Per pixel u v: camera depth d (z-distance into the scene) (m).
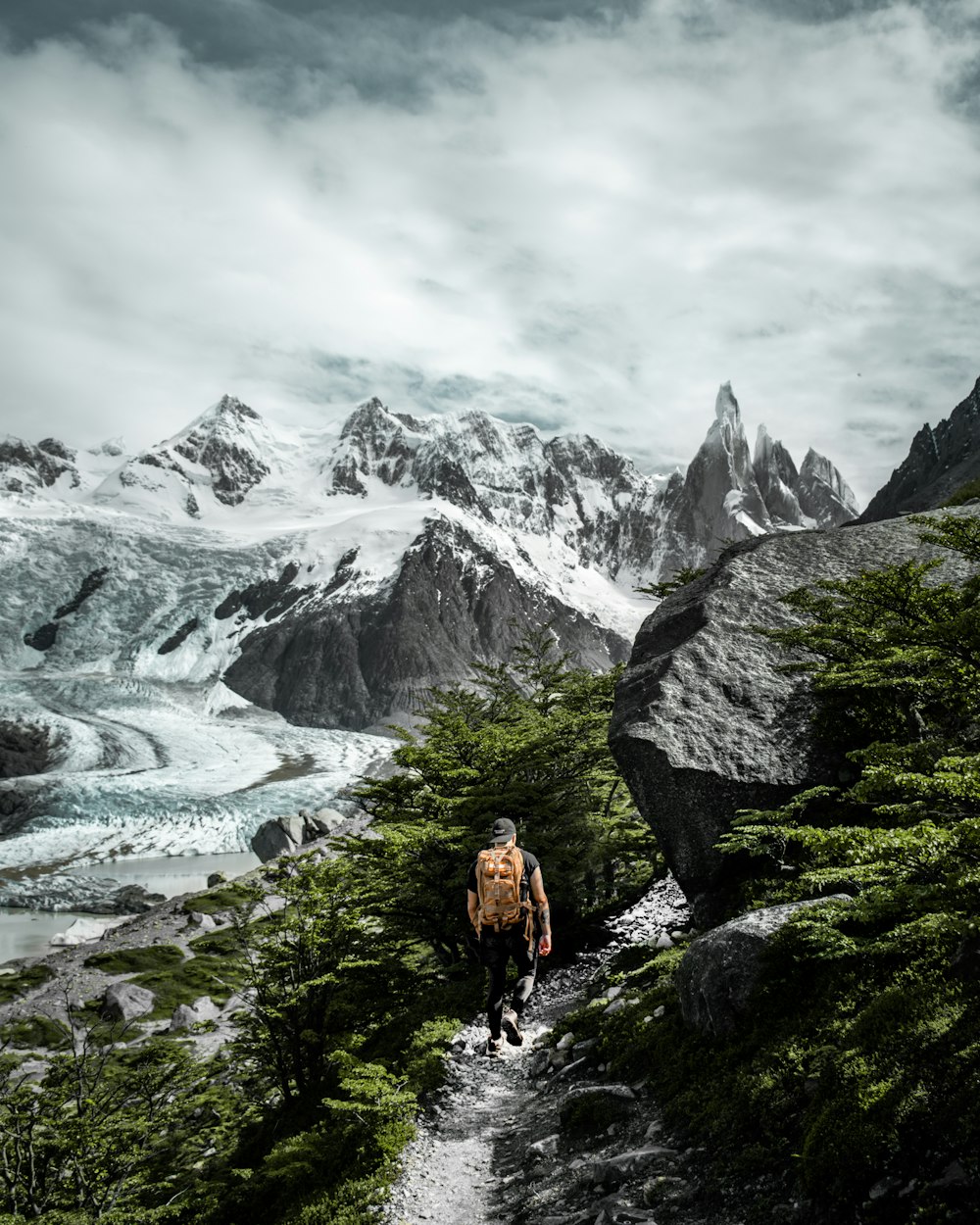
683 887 13.45
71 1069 16.91
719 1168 7.27
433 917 20.19
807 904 9.58
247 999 18.14
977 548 9.08
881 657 10.23
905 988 7.45
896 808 8.05
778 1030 8.29
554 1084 11.41
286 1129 15.66
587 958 18.06
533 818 22.53
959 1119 5.68
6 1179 13.91
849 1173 6.01
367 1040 17.52
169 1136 16.86
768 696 13.92
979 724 10.81
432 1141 10.87
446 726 23.73
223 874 69.75
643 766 13.55
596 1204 7.67
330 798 153.38
